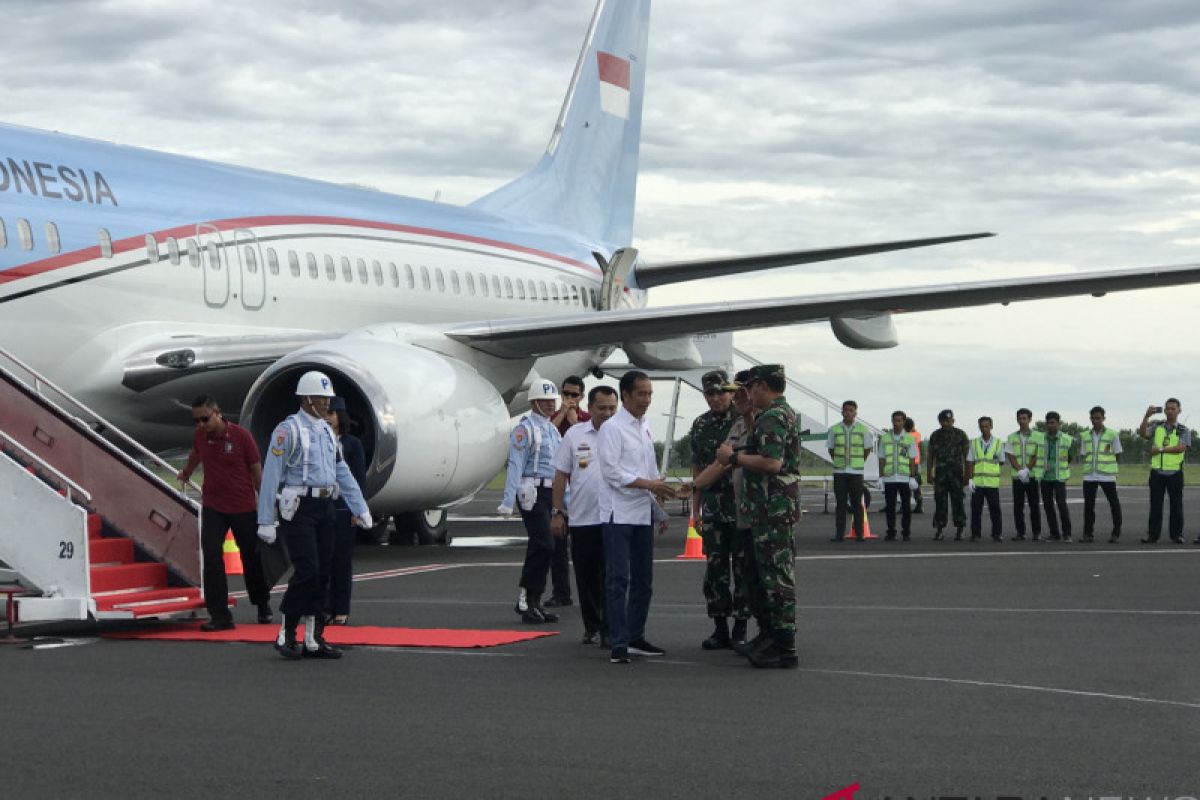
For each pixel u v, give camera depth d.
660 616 11.11
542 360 22.50
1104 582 13.29
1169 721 6.72
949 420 19.91
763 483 8.39
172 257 16.05
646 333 16.97
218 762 5.91
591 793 5.41
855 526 19.59
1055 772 5.71
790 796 5.37
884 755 6.03
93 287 15.03
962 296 16.89
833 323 17.53
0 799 5.32
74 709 7.06
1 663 8.63
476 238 21.98
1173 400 18.77
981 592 12.44
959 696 7.41
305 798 5.34
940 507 20.03
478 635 9.90
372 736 6.43
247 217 17.41
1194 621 10.41
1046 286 16.81
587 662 8.72
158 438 16.86
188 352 15.52
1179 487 18.84
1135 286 16.94
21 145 14.85
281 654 8.90
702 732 6.52
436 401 15.03
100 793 5.40
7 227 14.22
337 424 11.17
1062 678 7.93
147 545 11.10
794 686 7.77
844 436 19.44
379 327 15.82
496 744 6.26
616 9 27.53
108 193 15.59
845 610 11.13
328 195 19.39
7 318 14.20
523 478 10.72
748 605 9.12
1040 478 19.58
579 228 26.58
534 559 10.68
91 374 15.20
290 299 17.78
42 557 9.97
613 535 8.74
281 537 10.66
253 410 15.07
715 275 23.86
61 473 10.93
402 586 13.19
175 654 9.05
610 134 27.42
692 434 9.70
